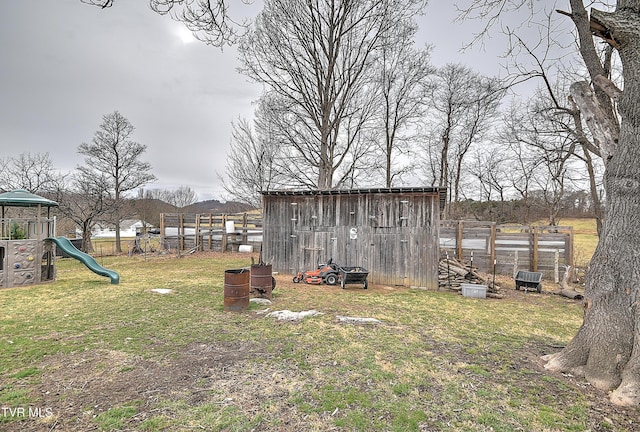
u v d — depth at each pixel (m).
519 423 3.11
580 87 4.71
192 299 8.69
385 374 4.18
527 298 10.19
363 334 5.86
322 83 18.80
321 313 7.36
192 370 4.29
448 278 11.58
